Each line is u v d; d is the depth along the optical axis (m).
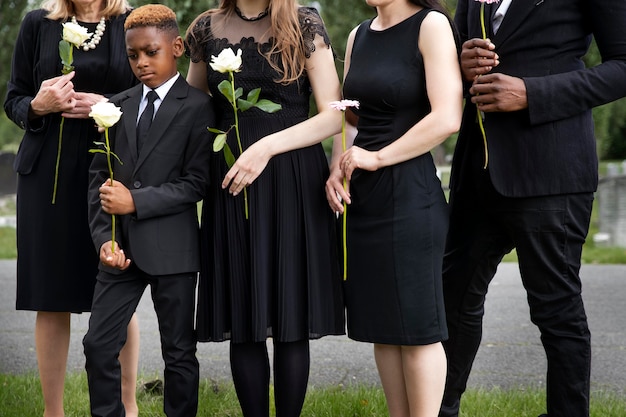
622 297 7.64
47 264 3.56
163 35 3.20
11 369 5.24
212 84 3.26
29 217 3.58
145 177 3.19
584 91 3.06
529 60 3.13
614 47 3.08
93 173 3.30
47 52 3.59
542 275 3.22
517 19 3.13
